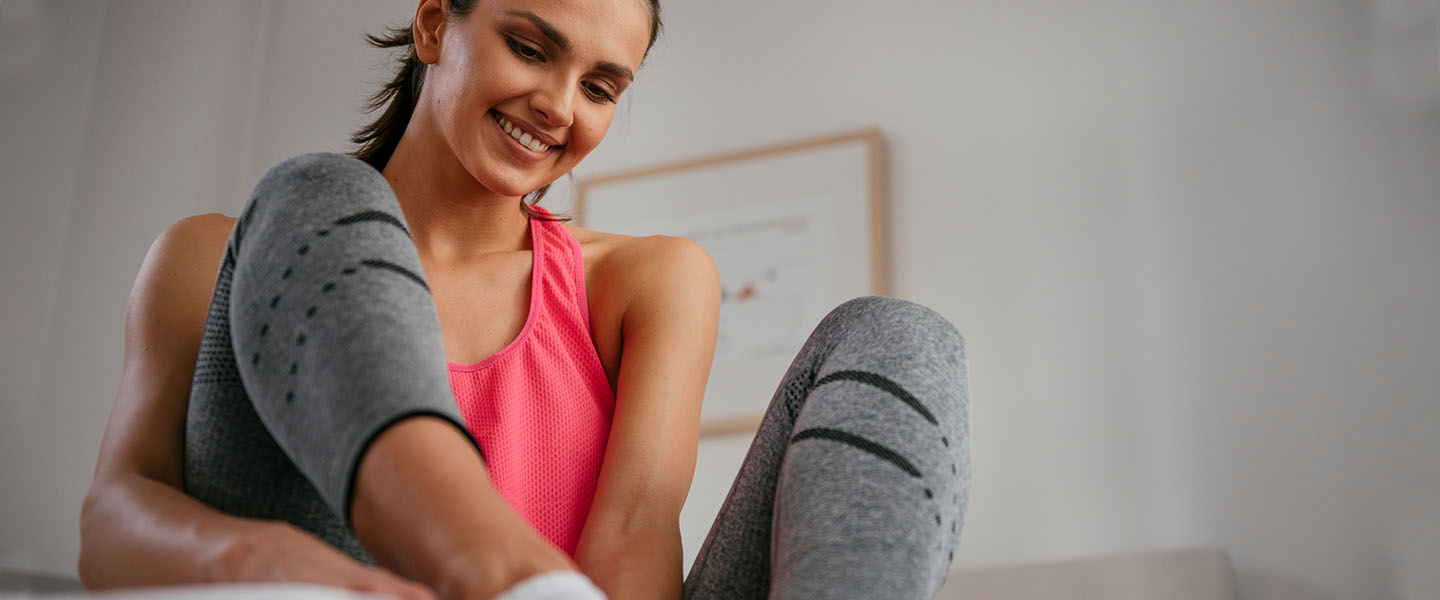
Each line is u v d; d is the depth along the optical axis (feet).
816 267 7.59
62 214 8.20
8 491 7.57
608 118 2.76
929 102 7.77
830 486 1.68
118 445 1.89
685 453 2.58
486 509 1.33
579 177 8.46
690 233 8.00
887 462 1.69
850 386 1.83
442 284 2.63
